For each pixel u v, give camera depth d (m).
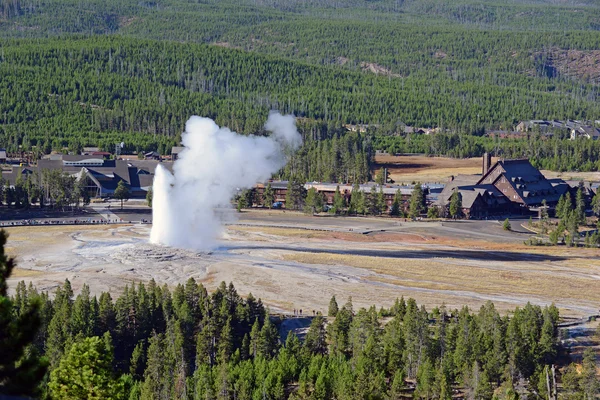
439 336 183.25
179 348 179.00
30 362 67.38
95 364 119.00
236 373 167.00
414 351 177.50
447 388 160.75
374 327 187.12
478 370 167.38
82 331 182.38
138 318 191.25
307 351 180.62
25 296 196.62
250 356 185.00
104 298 193.75
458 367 173.50
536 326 189.50
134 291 198.75
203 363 178.00
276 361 172.62
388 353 174.00
